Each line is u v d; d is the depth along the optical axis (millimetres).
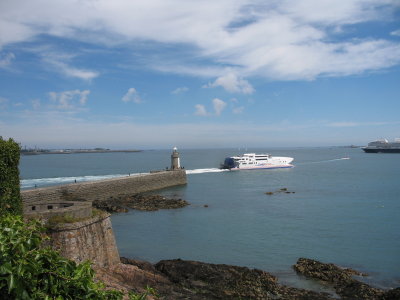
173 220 56656
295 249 40500
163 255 38781
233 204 72000
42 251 9414
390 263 35688
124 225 53156
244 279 29469
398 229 49188
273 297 26766
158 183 100375
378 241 43438
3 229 9094
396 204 69375
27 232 9453
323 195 83312
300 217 58188
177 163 116188
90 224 25094
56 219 22969
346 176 130625
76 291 9531
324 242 43219
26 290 8773
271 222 54594
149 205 68812
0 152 21375
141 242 43875
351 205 69000
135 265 30984
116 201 73438
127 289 23344
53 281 9258
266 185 106438
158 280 27969
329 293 28156
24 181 114375
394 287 29844
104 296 10031
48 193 66062
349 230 48969
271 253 39094
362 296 26984
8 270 8352
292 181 116938
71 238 22766
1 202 21422
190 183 114812
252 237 45812
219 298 26078
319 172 150625
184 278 29406
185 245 42469
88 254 24297
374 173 140375
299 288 29203
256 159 174875
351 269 33438
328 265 33188
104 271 25172
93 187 77062
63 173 150500
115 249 27922
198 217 58906
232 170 165000
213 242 43688
